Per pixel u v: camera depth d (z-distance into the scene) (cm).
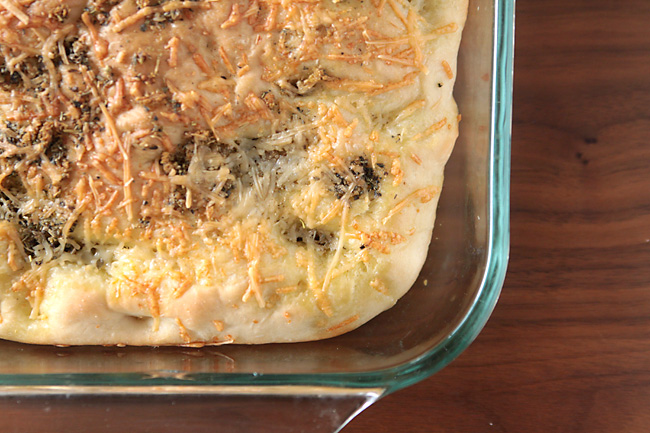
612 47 44
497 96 37
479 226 39
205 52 35
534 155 44
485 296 37
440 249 39
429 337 38
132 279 36
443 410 42
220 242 36
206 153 36
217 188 36
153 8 35
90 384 36
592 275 43
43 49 35
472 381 42
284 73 36
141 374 36
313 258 36
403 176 37
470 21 39
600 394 42
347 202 36
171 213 36
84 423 38
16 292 37
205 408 37
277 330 37
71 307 36
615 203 43
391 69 36
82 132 35
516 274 43
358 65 36
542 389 42
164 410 38
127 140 35
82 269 37
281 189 36
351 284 37
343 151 36
